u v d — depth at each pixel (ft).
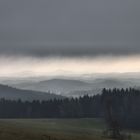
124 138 562.25
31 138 350.64
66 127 620.49
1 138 334.85
